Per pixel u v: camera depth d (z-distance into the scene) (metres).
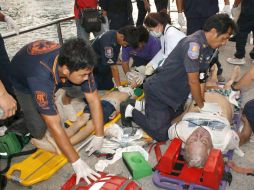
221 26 2.32
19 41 5.93
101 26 4.64
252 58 4.60
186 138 2.48
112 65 3.59
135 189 1.95
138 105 3.15
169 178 2.29
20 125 2.91
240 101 3.27
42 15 8.68
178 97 2.78
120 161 2.65
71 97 3.39
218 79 3.92
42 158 2.63
